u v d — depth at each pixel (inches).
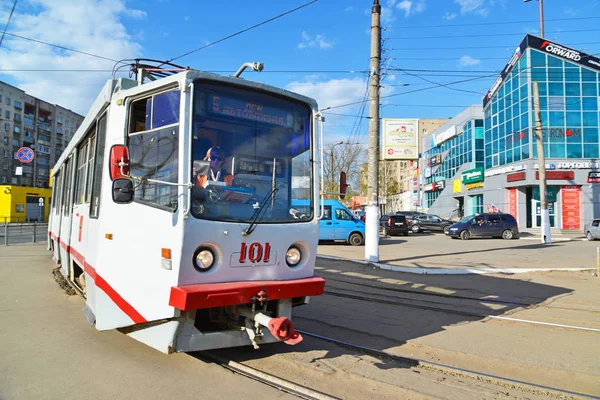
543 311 308.7
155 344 177.2
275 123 198.4
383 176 2492.6
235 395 164.2
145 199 181.9
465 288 393.7
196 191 170.4
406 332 255.9
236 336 187.0
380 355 213.2
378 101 560.4
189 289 162.7
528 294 366.9
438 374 189.6
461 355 215.3
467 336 247.9
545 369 196.7
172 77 175.5
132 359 201.3
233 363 194.2
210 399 160.6
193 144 171.8
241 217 182.2
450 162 1854.1
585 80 1225.4
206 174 173.6
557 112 1225.4
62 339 231.5
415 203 2645.2
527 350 223.5
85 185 264.8
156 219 174.4
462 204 1766.7
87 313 222.2
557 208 1242.0
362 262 560.1
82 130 288.4
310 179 207.6
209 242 171.5
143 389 168.9
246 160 187.2
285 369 190.7
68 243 329.7
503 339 242.4
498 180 1386.6
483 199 1499.8
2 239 943.0
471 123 1608.0
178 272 165.2
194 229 166.4
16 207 1879.9
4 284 390.6
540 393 171.3
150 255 176.7
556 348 226.8
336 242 897.5
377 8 564.7
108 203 201.2
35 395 162.9
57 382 175.2
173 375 182.7
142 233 180.9
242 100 189.0
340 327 265.0
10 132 2982.3
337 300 343.9
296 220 199.2
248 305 186.2
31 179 3174.2
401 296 359.3
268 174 193.3
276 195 194.9
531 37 1234.6
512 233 1054.4
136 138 190.4
